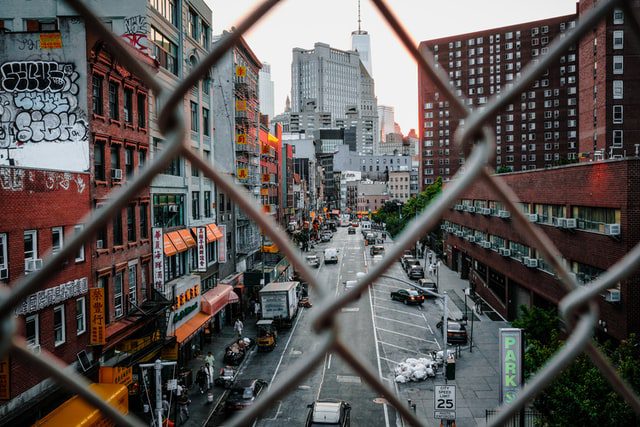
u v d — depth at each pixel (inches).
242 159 2055.9
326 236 4456.2
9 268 698.2
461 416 971.3
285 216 3376.0
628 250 932.0
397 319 1750.7
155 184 1185.4
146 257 1109.7
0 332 67.9
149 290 1115.3
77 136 917.2
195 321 1299.2
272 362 1311.5
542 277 1349.7
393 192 7824.8
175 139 77.2
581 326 93.8
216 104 1825.8
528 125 5196.9
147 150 1137.4
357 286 82.7
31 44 921.5
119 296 1002.7
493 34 5516.7
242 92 2030.0
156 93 76.5
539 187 1395.2
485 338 1502.2
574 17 5152.6
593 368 589.9
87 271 872.9
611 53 2795.3
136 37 1139.3
